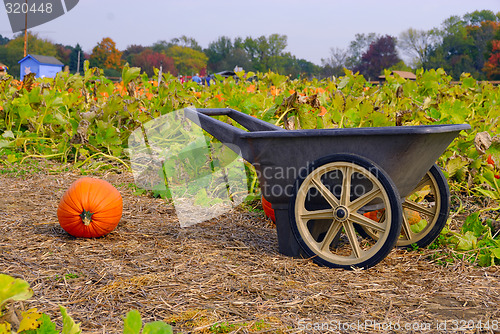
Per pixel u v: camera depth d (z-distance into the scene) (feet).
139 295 9.39
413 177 11.44
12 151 23.73
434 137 10.50
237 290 9.78
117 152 22.31
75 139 21.98
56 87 26.96
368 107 17.02
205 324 8.21
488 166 15.53
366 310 9.10
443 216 12.62
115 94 23.99
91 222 12.67
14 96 25.00
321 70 349.00
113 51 346.33
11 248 11.82
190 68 428.56
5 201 16.39
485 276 11.12
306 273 10.93
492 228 14.35
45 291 9.34
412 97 24.86
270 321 8.43
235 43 458.09
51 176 20.52
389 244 10.72
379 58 381.40
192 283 10.07
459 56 325.21
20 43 329.31
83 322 8.16
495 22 328.70
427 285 10.45
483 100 26.32
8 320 5.46
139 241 12.86
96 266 10.83
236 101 20.90
